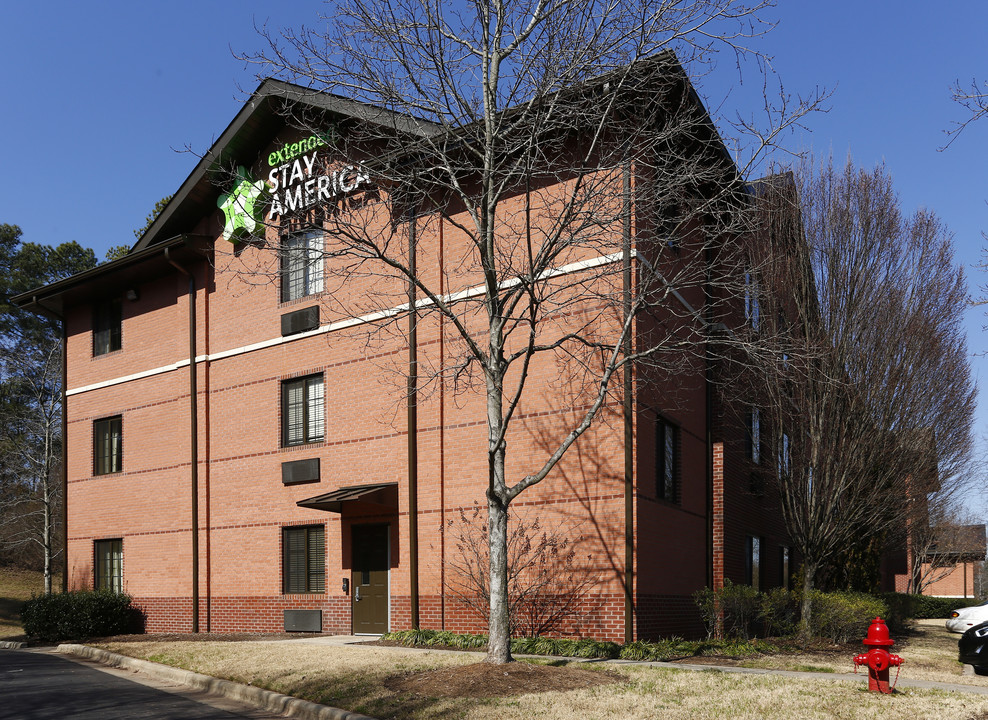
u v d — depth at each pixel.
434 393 17.41
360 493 16.95
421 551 17.19
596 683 10.72
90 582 24.22
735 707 9.32
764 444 18.55
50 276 47.06
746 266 16.86
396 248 18.09
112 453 24.48
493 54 12.22
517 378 16.19
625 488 14.71
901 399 16.30
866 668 12.70
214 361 21.81
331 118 18.62
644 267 15.09
